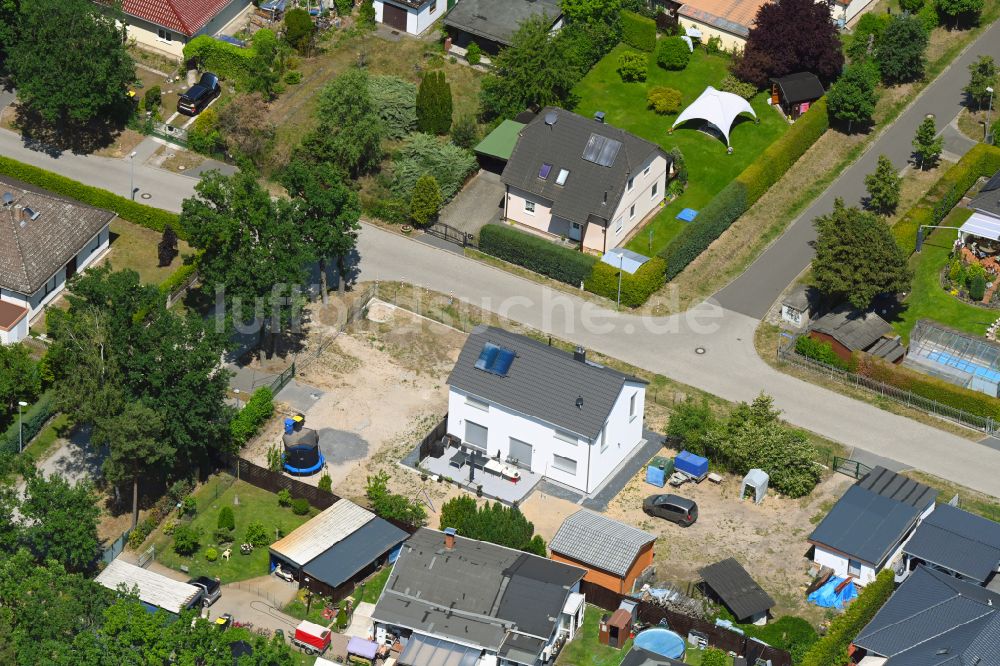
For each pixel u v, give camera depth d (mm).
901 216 133750
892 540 100938
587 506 107062
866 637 94188
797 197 136250
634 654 93312
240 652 91750
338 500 104625
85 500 98812
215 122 137000
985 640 91875
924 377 116062
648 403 115625
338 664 94062
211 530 104500
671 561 102375
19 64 130625
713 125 139750
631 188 128625
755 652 94062
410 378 117500
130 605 88625
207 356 103062
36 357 118062
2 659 87938
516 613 94000
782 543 104000
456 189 134625
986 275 128375
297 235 113875
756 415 109625
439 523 104688
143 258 126812
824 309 124312
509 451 109875
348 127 131500
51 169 134125
